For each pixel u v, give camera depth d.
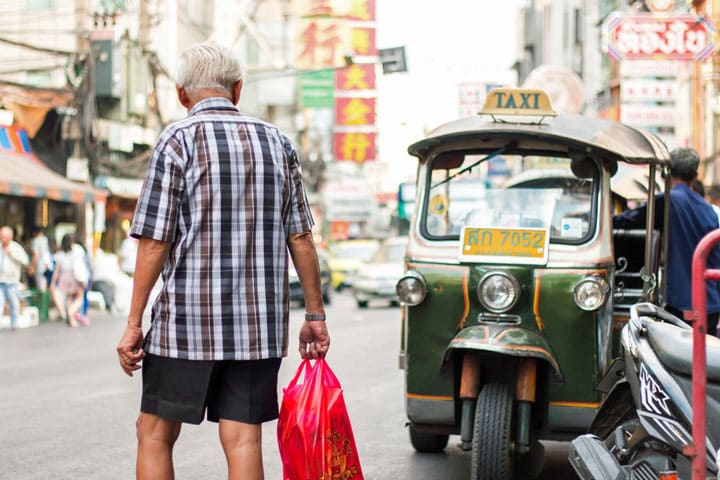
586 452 4.99
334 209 59.78
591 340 6.42
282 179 4.28
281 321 4.23
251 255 4.16
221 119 4.25
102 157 28.80
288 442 4.34
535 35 68.06
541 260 6.52
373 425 9.30
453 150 7.05
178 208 4.11
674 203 7.68
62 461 7.60
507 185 6.92
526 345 6.24
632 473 4.82
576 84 24.89
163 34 35.50
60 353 15.83
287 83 55.34
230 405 4.18
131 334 4.13
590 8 45.91
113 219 31.09
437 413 6.71
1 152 24.19
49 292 23.58
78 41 28.59
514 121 6.95
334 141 46.69
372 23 45.47
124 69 30.67
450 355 6.62
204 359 4.09
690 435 4.50
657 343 4.82
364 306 29.50
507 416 6.17
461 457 7.98
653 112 27.64
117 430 8.87
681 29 23.42
